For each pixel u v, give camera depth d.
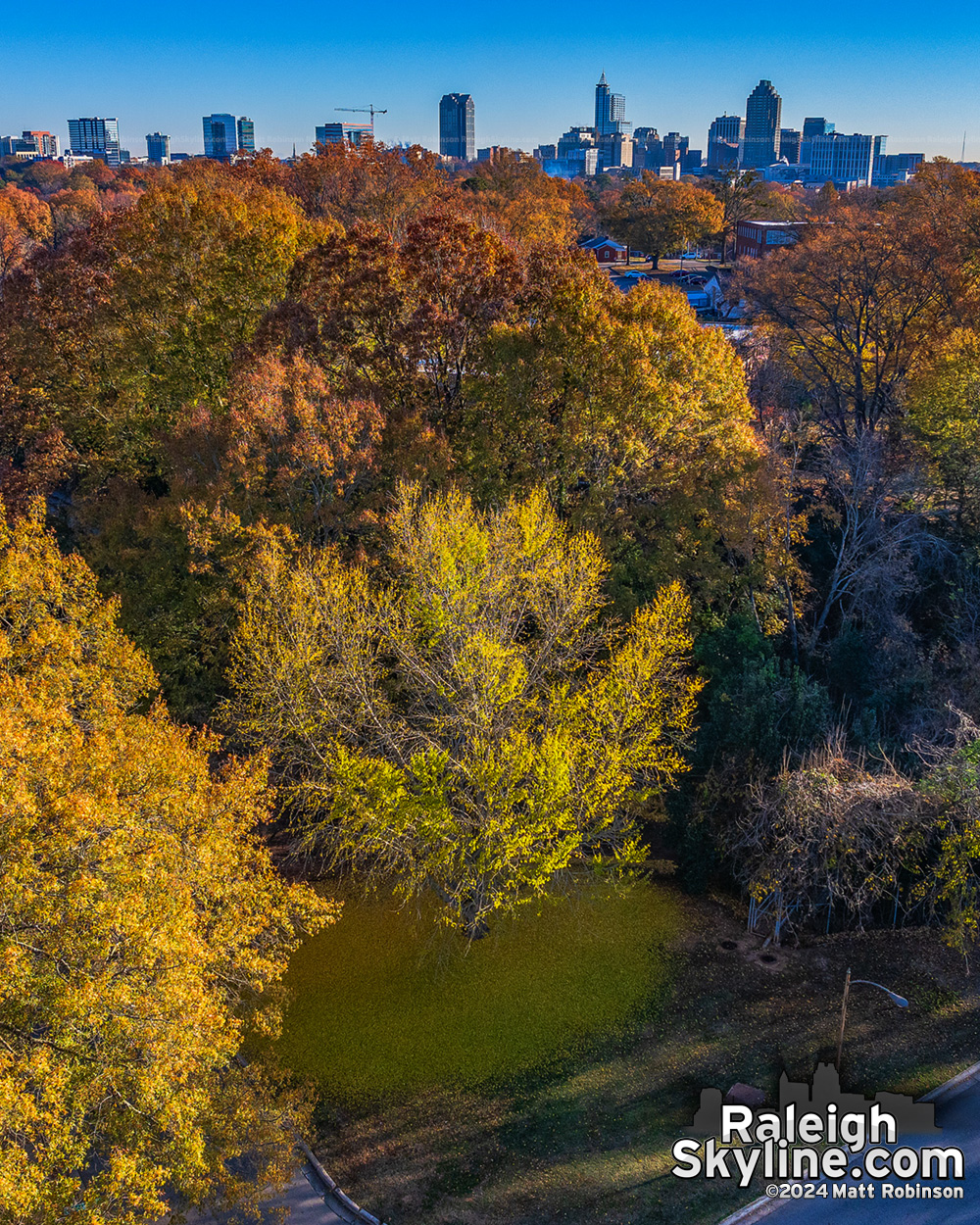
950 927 25.55
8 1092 12.71
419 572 25.14
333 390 33.16
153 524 29.17
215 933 19.20
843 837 24.61
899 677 31.66
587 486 36.25
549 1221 18.61
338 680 25.31
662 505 32.88
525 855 23.73
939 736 29.39
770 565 32.72
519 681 24.73
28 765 16.05
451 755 25.47
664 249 132.75
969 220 50.94
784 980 24.89
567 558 28.14
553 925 27.02
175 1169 15.84
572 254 36.62
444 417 35.47
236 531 27.83
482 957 25.80
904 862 25.36
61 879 15.48
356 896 28.08
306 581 25.27
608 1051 22.77
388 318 35.12
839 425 49.19
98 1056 14.59
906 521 35.22
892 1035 23.03
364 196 86.44
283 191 82.94
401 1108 21.25
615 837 27.59
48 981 14.45
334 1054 22.59
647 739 25.25
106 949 14.98
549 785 22.38
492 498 31.77
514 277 35.69
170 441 32.56
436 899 27.92
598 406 32.19
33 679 20.77
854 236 51.88
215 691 30.97
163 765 18.75
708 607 33.81
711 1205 18.88
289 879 28.70
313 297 36.38
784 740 27.34
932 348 46.69
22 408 41.97
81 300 41.62
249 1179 19.58
